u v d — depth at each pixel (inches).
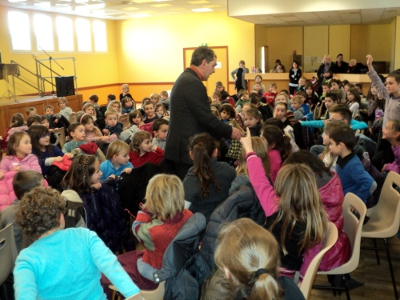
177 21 611.2
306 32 574.6
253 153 85.9
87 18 582.9
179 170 113.7
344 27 555.5
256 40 548.7
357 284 106.7
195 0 458.9
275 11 366.6
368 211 114.4
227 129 108.8
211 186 94.9
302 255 73.4
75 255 57.5
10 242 80.9
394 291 103.7
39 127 151.2
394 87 140.5
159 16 618.2
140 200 121.0
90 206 107.7
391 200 106.3
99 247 58.6
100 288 60.5
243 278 43.4
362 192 104.2
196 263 76.9
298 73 447.2
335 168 113.0
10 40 446.0
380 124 175.9
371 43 555.5
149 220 86.8
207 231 78.0
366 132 211.8
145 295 81.2
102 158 163.6
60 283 55.9
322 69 450.9
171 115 112.0
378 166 149.0
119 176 123.9
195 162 94.2
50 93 478.0
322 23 528.1
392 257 125.5
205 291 54.6
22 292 50.6
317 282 112.3
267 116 252.2
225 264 44.8
